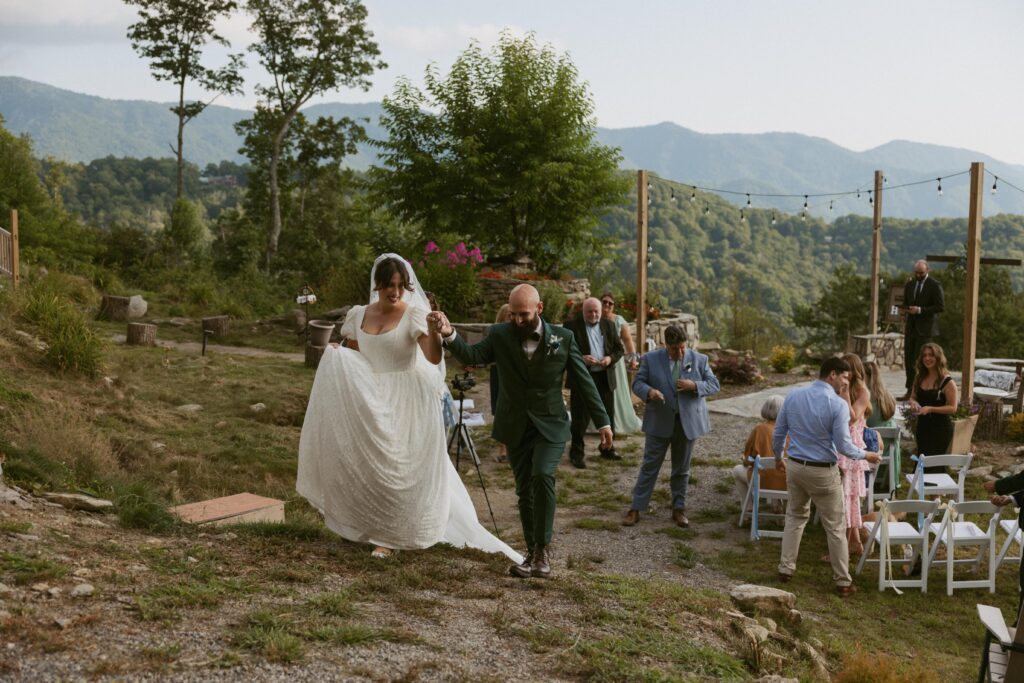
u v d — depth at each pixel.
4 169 25.72
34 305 10.96
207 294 24.30
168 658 2.95
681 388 7.80
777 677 3.92
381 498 4.69
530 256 21.66
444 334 4.65
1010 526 6.71
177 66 39.53
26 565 3.55
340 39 39.09
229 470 8.05
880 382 8.34
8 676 2.63
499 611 4.11
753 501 7.71
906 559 7.06
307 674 3.03
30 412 7.29
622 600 4.79
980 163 11.69
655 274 80.31
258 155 43.16
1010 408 12.04
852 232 93.06
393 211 21.45
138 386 11.02
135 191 142.62
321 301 21.83
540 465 4.82
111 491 5.85
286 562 4.45
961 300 37.53
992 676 4.14
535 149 20.92
